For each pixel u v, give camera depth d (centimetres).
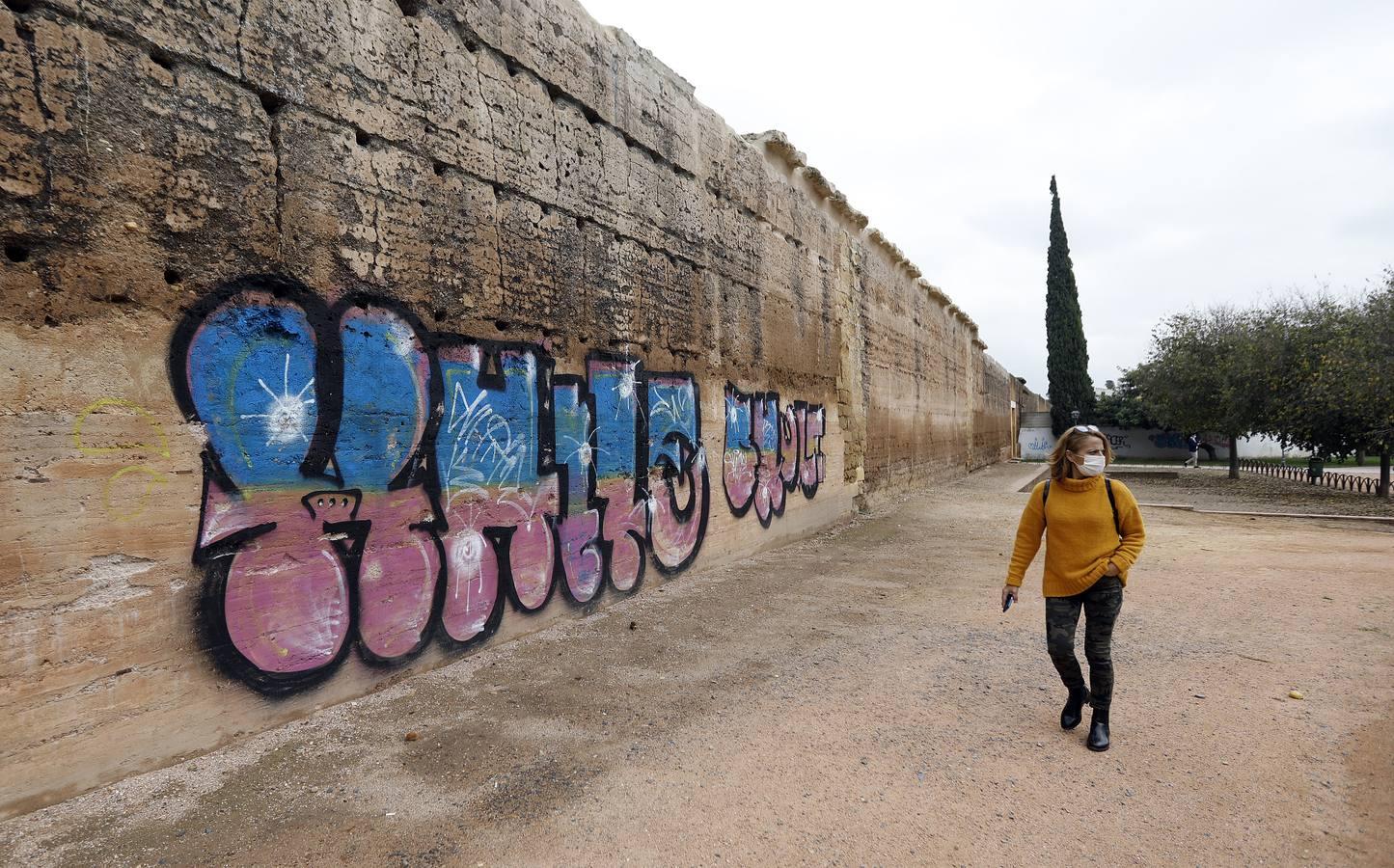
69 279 307
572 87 618
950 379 2273
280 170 390
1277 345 1812
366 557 436
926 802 321
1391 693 437
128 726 326
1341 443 1689
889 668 497
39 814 296
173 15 344
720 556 862
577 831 298
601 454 652
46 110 301
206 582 355
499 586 539
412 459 467
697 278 820
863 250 1418
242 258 371
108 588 319
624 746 377
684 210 793
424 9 478
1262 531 1139
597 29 654
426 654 478
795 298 1090
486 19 527
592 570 641
